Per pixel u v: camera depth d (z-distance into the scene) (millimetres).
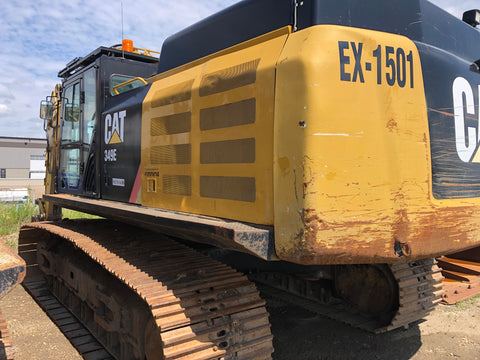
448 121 2615
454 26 2934
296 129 2129
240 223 2393
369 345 3650
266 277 4547
